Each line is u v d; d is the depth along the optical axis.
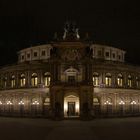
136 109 92.56
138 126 56.75
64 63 80.75
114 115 85.00
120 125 59.06
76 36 82.56
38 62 86.12
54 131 48.69
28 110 86.69
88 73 79.44
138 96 94.19
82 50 81.31
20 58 101.25
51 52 80.94
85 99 77.50
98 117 80.62
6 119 77.88
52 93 78.62
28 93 87.38
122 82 89.69
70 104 82.94
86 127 55.53
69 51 81.38
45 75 85.06
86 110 74.94
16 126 57.53
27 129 51.75
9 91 93.31
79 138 39.53
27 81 87.94
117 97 87.19
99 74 84.75
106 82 86.06
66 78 80.88
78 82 78.69
